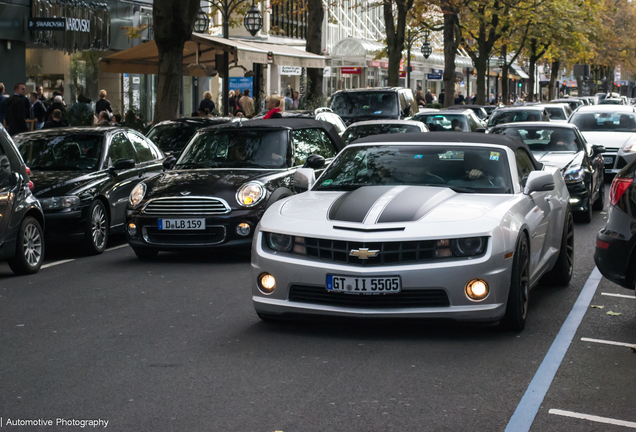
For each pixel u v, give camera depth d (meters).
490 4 39.44
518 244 6.16
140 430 4.30
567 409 4.59
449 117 21.02
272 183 9.92
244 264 9.72
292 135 10.96
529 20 43.25
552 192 7.84
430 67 66.56
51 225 10.34
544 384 5.03
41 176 10.91
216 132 11.06
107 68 23.67
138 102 31.16
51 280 8.95
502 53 50.47
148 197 9.80
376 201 6.36
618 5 76.06
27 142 11.79
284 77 46.22
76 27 24.92
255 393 4.89
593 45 60.03
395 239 5.88
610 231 6.57
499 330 6.33
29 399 4.83
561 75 82.62
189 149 10.95
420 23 41.91
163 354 5.79
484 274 5.86
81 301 7.73
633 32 76.56
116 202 11.40
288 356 5.68
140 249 10.05
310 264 6.04
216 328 6.54
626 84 125.38
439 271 5.82
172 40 18.11
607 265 6.58
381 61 54.25
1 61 23.44
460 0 35.22
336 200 6.58
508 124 14.70
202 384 5.08
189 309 7.27
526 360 5.55
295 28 49.69
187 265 9.73
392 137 7.76
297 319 6.33
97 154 11.59
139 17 30.17
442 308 5.86
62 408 4.66
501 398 4.77
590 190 13.44
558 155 13.69
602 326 6.57
